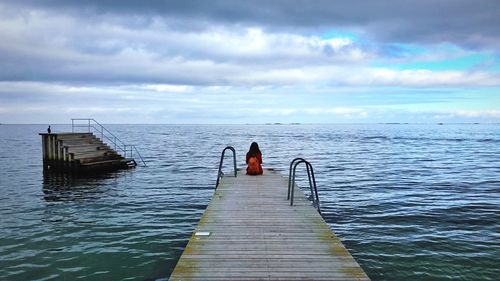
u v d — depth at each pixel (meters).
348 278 5.57
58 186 21.98
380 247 10.59
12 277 8.70
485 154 47.78
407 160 39.00
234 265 6.00
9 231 12.38
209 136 114.44
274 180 13.89
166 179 24.66
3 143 73.06
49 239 11.51
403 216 14.20
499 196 18.39
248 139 93.75
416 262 9.48
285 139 94.00
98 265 9.42
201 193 19.33
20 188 21.36
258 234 7.54
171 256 10.04
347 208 15.62
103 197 18.41
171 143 73.88
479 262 9.48
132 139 92.12
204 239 7.23
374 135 123.31
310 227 8.01
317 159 40.16
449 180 24.23
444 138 100.69
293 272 5.75
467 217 14.02
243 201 10.41
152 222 13.48
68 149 26.33
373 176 26.28
